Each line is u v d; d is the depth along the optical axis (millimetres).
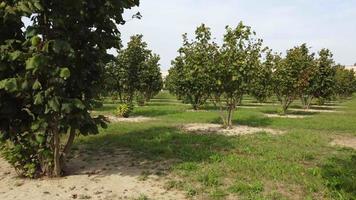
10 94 4133
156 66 18859
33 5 3697
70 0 3895
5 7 3736
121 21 4531
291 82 13641
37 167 4637
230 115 9406
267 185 4293
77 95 4285
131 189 4148
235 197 3887
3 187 4195
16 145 4387
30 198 3828
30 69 3887
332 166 5180
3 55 3871
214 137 7531
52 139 4430
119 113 11891
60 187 4184
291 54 13898
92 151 6227
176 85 16359
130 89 14562
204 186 4230
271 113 14570
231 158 5504
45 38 4039
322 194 4004
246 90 9281
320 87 15703
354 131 9180
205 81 9391
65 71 3742
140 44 14172
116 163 5344
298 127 9836
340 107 19844
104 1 4230
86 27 4230
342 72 27312
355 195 3848
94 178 4551
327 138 7789
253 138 7535
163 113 13203
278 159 5613
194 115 12383
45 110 3959
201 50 9367
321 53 15742
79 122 4191
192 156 5664
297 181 4438
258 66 9562
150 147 6438
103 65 4523
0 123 4316
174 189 4164
